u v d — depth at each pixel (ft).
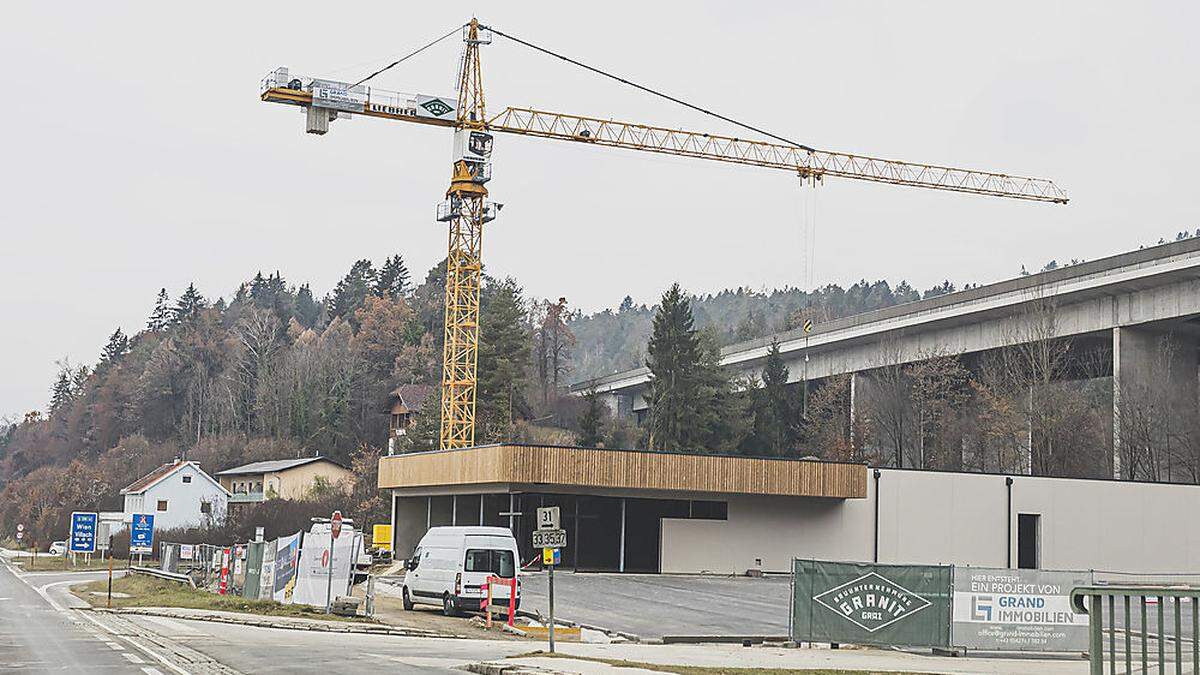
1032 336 257.34
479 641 91.20
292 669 64.34
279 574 130.41
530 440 355.97
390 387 475.31
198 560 204.13
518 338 390.42
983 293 266.57
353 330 558.56
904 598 85.25
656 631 102.58
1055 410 277.64
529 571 168.35
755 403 328.90
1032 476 191.01
